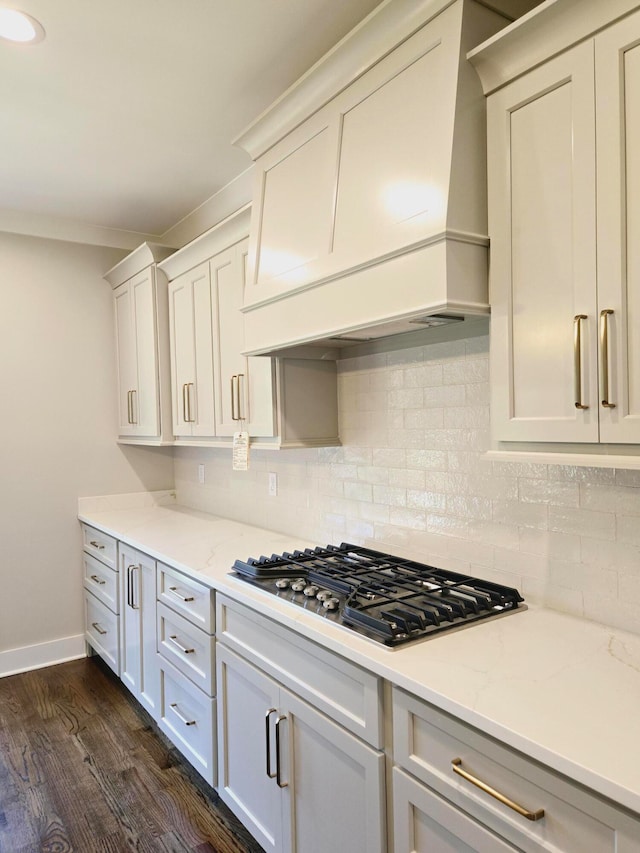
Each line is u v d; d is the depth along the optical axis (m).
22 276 3.36
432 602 1.62
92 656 3.57
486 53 1.33
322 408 2.35
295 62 1.93
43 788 2.28
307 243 1.82
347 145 1.68
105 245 3.58
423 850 1.22
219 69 1.97
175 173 2.78
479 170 1.40
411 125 1.47
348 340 2.12
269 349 2.02
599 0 1.11
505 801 1.03
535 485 1.64
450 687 1.16
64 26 1.73
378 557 2.08
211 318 2.67
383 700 1.31
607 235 1.13
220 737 2.03
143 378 3.27
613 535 1.46
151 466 3.81
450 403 1.89
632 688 1.15
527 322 1.30
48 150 2.53
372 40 1.57
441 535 1.94
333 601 1.62
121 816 2.12
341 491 2.39
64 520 3.51
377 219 1.55
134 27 1.74
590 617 1.52
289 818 1.65
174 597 2.33
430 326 1.85
